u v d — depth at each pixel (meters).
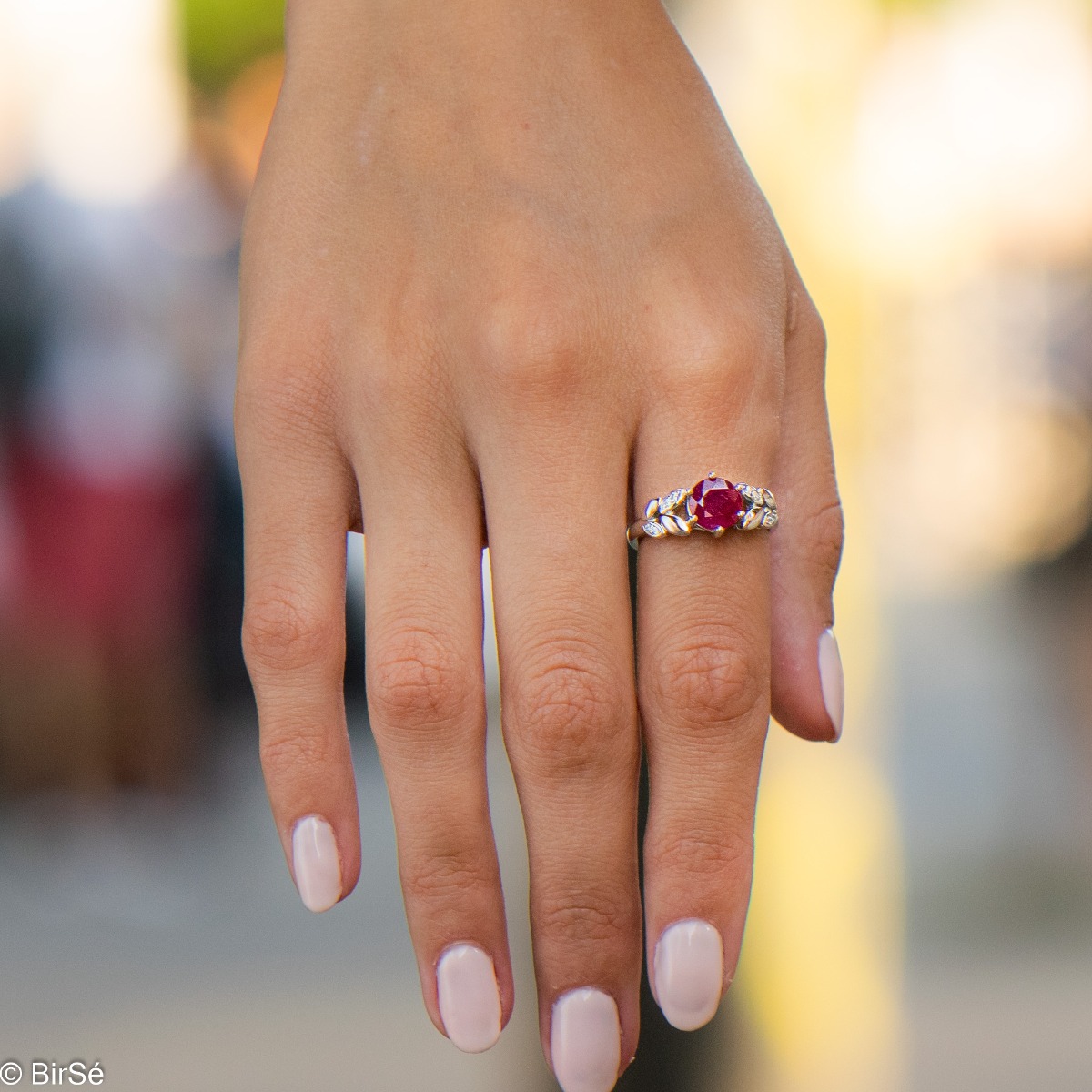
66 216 4.84
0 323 4.82
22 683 5.19
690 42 2.47
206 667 5.56
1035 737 6.79
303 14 1.39
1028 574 6.10
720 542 1.24
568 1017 1.25
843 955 3.72
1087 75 14.34
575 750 1.22
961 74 14.24
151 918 4.78
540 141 1.30
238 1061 3.55
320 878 1.31
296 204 1.33
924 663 9.33
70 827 5.28
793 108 3.59
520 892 2.52
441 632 1.25
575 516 1.23
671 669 1.24
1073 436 8.68
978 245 14.93
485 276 1.25
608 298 1.24
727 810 1.25
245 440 1.31
